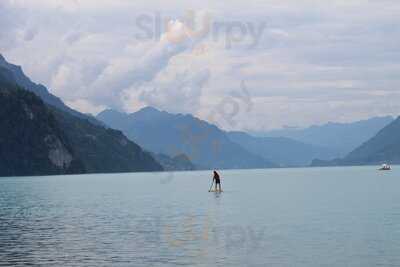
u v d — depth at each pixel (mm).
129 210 64750
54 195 101438
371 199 80250
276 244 36688
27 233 44219
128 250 35125
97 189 127000
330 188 119500
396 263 30328
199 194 99938
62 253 34406
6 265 30984
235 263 30750
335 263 30531
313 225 46938
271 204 71750
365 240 37938
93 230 45562
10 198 92375
